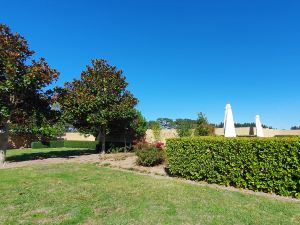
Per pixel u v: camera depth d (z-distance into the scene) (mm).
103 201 7094
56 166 13750
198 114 24062
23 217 5918
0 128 16406
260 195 7883
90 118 19047
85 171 12180
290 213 6086
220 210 6285
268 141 8164
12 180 9945
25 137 33188
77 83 19938
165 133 25469
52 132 32312
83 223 5574
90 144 33062
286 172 7789
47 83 15297
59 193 7934
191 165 10266
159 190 8320
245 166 8695
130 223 5562
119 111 19734
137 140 21500
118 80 20344
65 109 19109
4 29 14141
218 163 9367
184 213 6113
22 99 15812
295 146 7633
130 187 8750
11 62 13695
